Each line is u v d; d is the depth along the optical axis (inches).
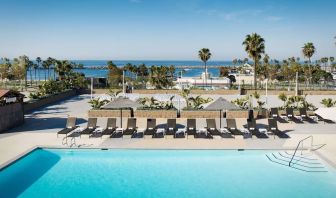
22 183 493.4
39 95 1269.7
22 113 862.5
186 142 666.2
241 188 477.1
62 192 463.5
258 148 621.3
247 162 578.9
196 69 6855.3
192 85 2081.7
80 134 711.1
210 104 748.6
